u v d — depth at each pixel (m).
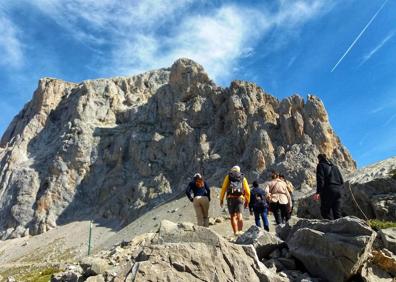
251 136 105.62
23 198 139.00
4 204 141.75
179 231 10.05
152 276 8.75
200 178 17.45
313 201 21.50
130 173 134.62
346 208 18.61
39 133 168.38
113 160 143.25
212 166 108.50
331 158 93.12
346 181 19.73
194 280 8.83
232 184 16.81
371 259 10.44
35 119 171.75
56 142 156.75
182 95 139.62
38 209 133.75
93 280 9.66
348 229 9.94
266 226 17.23
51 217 130.75
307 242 10.62
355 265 9.36
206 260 9.16
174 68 147.38
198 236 9.78
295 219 12.91
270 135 103.06
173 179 120.81
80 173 143.00
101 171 143.00
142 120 148.25
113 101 165.62
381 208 16.41
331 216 15.20
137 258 9.52
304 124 99.50
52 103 177.75
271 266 10.67
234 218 16.41
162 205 102.44
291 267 10.70
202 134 121.19
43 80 185.25
